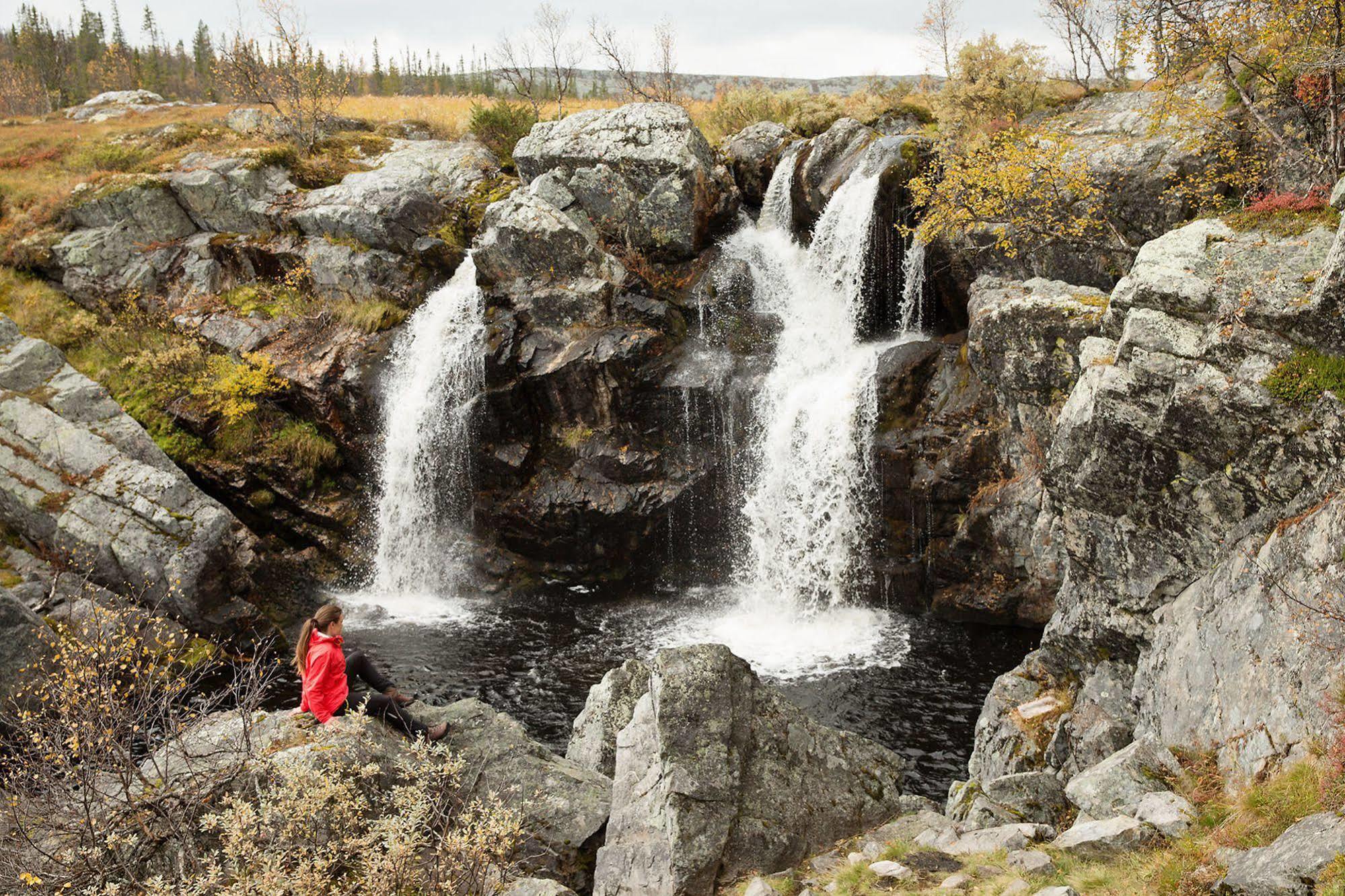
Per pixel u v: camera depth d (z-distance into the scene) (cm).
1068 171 1812
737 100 3122
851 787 892
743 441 1995
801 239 2427
